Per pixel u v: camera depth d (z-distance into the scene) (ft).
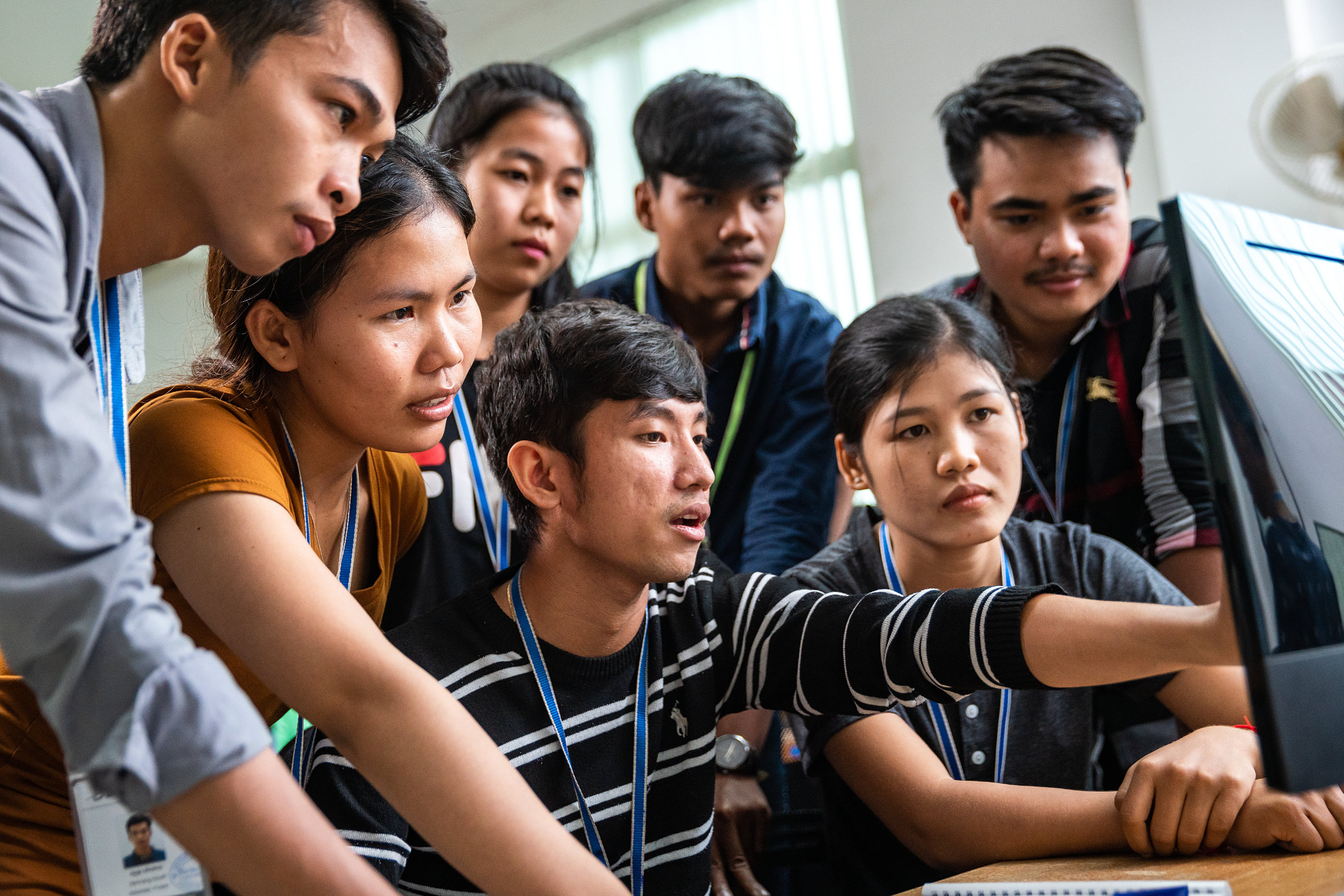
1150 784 3.11
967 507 4.08
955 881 2.93
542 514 3.47
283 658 2.61
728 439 6.56
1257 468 2.25
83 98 2.60
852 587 4.42
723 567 4.23
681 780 3.49
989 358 4.27
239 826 1.97
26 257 2.16
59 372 2.08
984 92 5.75
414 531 4.32
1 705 2.93
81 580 1.96
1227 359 2.30
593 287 7.09
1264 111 7.12
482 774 2.41
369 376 3.19
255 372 3.34
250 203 2.59
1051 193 5.48
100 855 2.37
